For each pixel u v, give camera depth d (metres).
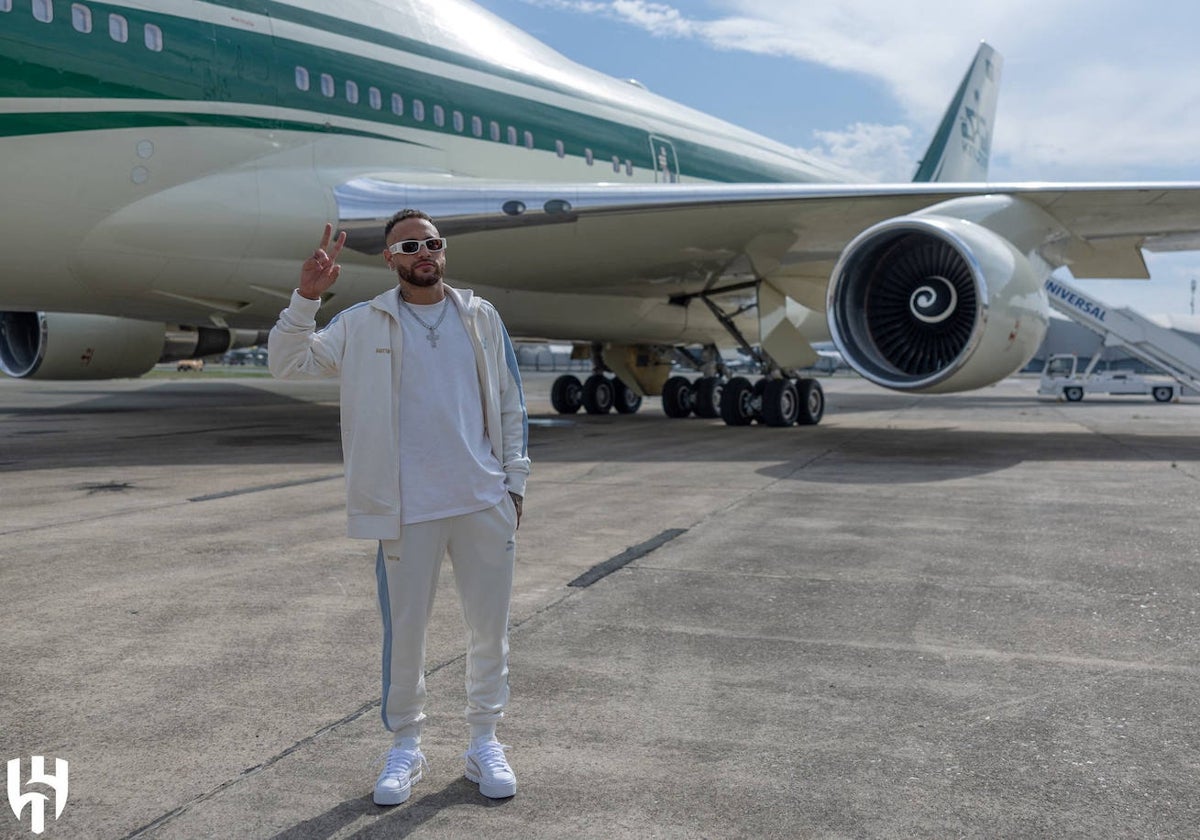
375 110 9.66
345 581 4.33
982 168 20.20
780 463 8.95
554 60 12.59
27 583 4.27
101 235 8.03
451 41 10.81
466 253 9.81
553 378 46.72
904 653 3.36
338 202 8.98
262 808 2.24
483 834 2.13
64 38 7.50
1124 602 4.02
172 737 2.63
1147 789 2.33
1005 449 10.39
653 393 17.72
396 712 2.39
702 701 2.91
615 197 9.17
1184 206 9.22
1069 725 2.72
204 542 5.16
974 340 8.62
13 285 8.39
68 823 2.16
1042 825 2.16
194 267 8.64
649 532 5.53
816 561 4.77
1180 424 15.19
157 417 15.20
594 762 2.50
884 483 7.55
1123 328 24.91
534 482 7.64
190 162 8.25
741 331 16.08
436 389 2.37
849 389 39.09
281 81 8.84
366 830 2.15
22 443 10.72
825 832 2.13
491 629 2.41
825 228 10.21
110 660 3.25
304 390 26.91
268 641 3.47
